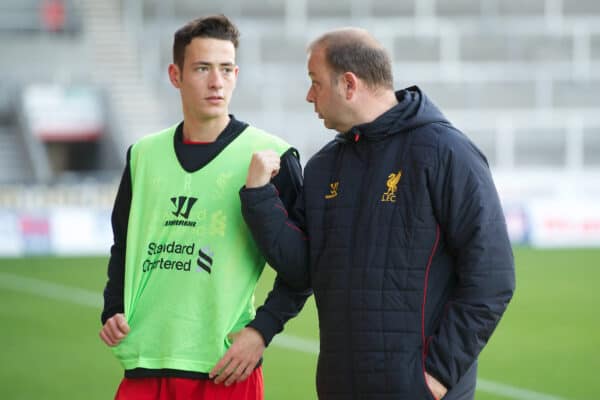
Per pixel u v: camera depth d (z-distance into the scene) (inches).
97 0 1943.9
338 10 1975.9
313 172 257.6
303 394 539.8
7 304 896.9
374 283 238.1
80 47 1903.3
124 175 283.6
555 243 1449.3
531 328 777.6
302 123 1808.6
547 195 1729.8
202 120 270.1
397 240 238.4
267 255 255.9
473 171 237.6
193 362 261.1
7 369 610.2
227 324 262.4
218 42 264.4
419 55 1926.7
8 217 1346.0
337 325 242.8
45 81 1841.8
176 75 274.4
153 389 265.6
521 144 1827.0
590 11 1980.8
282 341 724.0
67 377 585.0
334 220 247.4
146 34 1937.7
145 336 265.4
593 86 1893.5
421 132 242.2
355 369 238.8
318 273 248.7
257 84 1838.1
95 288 1000.9
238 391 263.3
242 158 270.1
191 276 263.7
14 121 1777.8
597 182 1753.2
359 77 245.6
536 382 579.5
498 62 1934.1
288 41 1916.8
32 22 1888.5
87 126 1777.8
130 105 1857.8
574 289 997.8
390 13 1984.5
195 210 267.3
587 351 681.0
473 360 235.8
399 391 233.9
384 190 241.4
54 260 1278.3
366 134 245.6
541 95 1879.9
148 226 271.6
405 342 235.6
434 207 238.7
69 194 1413.6
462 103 1871.3
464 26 1955.0
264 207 252.8
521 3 1978.3
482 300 233.0
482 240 234.4
